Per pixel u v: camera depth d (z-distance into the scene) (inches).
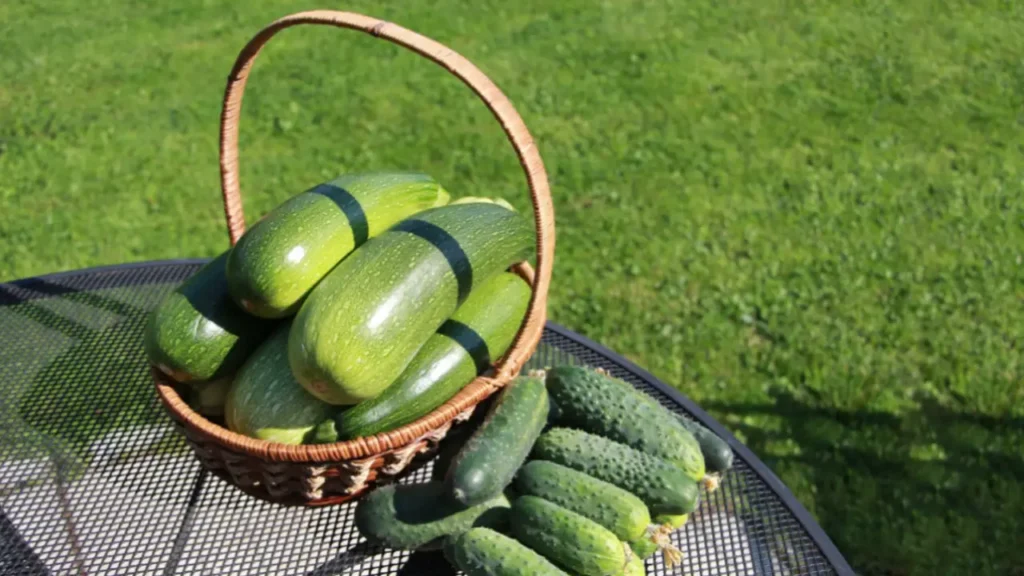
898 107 103.0
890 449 63.8
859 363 70.4
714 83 107.7
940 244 82.1
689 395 68.1
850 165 92.9
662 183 90.4
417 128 99.7
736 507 41.4
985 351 71.2
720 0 128.5
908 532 59.7
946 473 62.4
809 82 108.1
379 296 38.7
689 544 40.4
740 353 71.7
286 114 102.0
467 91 106.5
